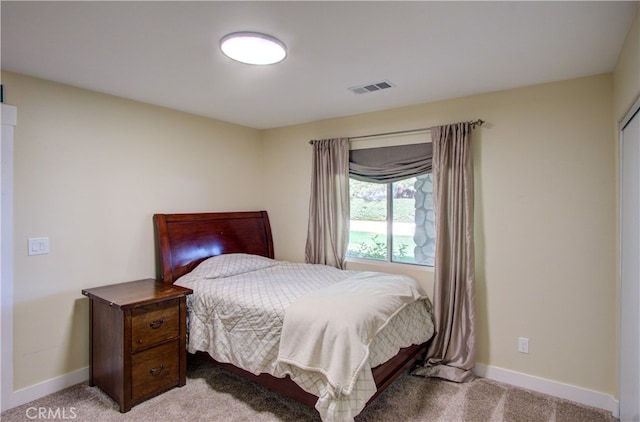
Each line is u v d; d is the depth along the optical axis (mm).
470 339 2812
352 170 3613
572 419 2293
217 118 3770
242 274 3311
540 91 2650
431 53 2117
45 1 1558
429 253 3248
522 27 1803
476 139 2902
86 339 2771
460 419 2283
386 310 2365
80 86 2711
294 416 2309
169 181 3373
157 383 2545
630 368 2035
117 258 2982
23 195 2443
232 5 1595
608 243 2424
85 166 2777
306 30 1833
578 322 2523
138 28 1812
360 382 1945
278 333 2295
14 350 2402
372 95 2945
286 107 3324
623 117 2123
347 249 3641
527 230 2703
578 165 2521
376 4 1585
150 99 3064
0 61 2225
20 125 2430
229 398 2527
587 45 2008
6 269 2365
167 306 2609
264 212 4281
